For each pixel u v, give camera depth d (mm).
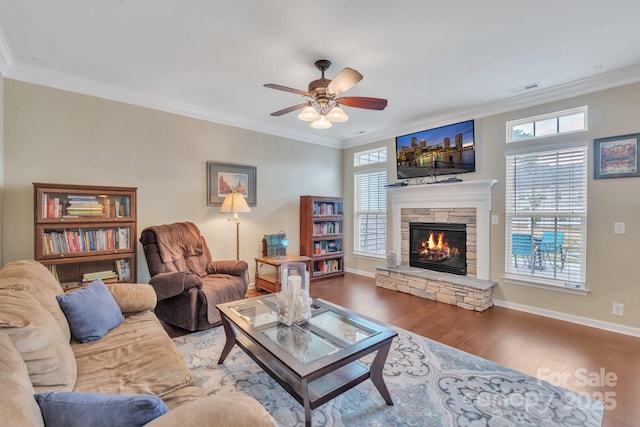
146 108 3605
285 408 1856
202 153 4074
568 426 1688
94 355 1654
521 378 2156
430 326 3094
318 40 2391
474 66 2807
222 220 4277
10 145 2838
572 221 3227
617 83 2904
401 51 2547
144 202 3602
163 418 840
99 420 834
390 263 4633
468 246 4008
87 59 2711
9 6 1979
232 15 2082
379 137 5195
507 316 3371
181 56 2652
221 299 3102
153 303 2385
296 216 5195
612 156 2949
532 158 3510
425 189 4469
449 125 4211
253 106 3932
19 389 831
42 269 2031
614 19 2111
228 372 2242
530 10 2020
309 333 1947
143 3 1959
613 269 2963
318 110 3590
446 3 1950
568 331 2965
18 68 2816
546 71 2902
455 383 2100
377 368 1855
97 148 3285
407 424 1716
